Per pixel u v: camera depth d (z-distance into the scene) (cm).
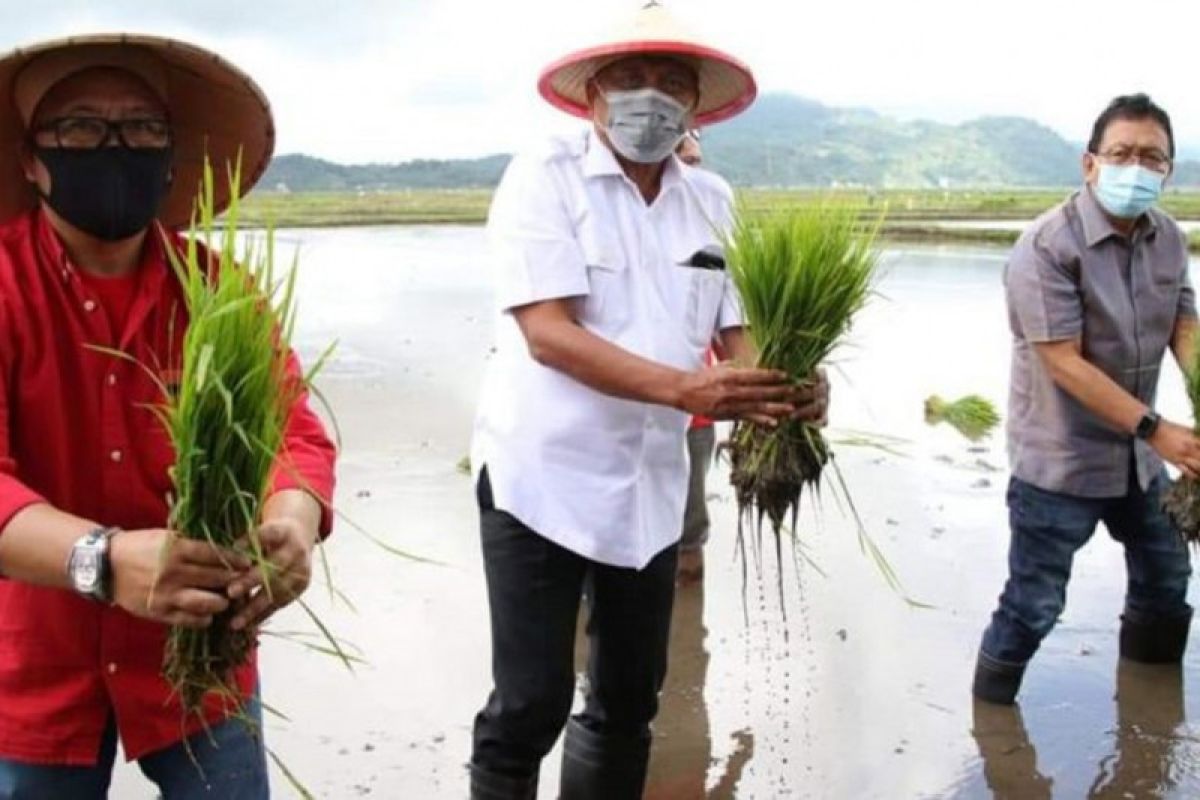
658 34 345
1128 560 553
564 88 381
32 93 244
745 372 329
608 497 360
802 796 452
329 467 271
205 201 253
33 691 261
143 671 263
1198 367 457
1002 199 7400
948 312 1838
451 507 793
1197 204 5809
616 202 359
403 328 1723
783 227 338
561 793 408
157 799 435
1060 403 491
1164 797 452
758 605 635
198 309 230
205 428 226
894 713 516
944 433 1040
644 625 382
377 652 565
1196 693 538
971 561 700
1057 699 530
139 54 248
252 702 276
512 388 368
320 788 444
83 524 229
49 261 253
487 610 617
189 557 222
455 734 487
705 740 493
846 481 870
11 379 248
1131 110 465
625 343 358
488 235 365
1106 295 482
